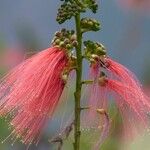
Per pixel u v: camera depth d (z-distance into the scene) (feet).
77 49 3.73
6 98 3.72
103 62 3.77
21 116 3.71
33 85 3.73
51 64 3.74
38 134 3.72
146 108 3.77
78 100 3.75
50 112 3.73
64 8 3.71
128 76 3.79
